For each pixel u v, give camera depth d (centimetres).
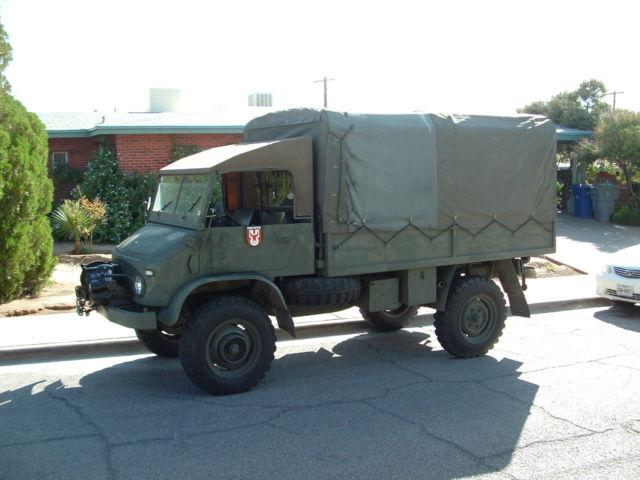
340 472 484
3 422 594
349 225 719
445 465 496
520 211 849
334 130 704
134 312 655
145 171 1922
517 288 875
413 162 757
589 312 1120
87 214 1631
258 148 681
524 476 478
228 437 554
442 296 804
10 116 1107
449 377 735
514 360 806
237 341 671
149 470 489
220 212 691
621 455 516
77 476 480
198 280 652
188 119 2036
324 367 782
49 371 766
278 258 695
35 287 1148
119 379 731
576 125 2803
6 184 1041
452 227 791
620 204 2405
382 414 611
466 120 801
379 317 950
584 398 655
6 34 1131
